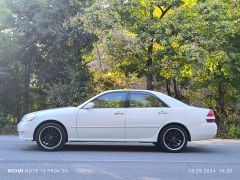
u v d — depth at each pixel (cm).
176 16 1764
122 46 1756
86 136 1170
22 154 1111
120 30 1752
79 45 1914
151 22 1806
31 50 1956
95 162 999
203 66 1722
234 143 1474
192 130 1179
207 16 1736
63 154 1119
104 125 1166
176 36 1769
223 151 1243
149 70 1873
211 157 1114
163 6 1884
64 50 1934
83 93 1883
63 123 1166
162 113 1178
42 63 1988
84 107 1178
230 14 1792
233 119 1850
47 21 1878
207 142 1498
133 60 1877
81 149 1225
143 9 1848
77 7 1902
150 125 1173
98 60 1925
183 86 2003
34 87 2012
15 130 1831
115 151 1196
